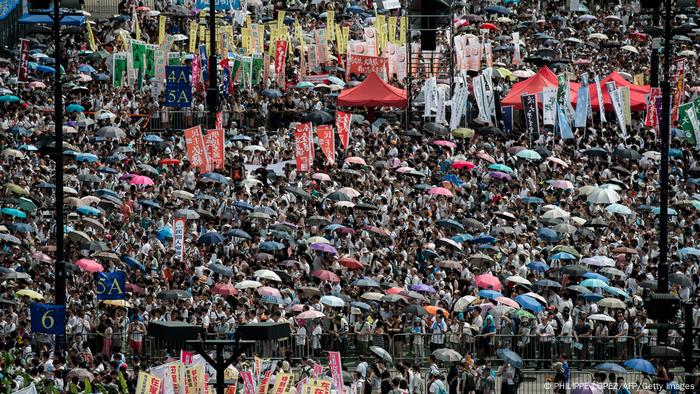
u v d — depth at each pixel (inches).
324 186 6279.5
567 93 7145.7
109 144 6825.8
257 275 5157.5
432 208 6023.6
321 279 5241.1
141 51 7549.2
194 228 5762.8
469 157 6737.2
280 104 7470.5
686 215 6013.8
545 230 5703.7
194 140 6250.0
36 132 7012.8
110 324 4928.6
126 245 5580.7
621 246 5585.6
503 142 7126.0
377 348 4630.9
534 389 4859.7
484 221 5999.0
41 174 6309.1
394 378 4434.1
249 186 6205.7
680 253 5551.2
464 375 4672.7
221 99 7509.8
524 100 6963.6
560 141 7091.5
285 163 6496.1
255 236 5595.5
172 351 4911.4
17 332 4798.2
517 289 5187.0
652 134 7042.3
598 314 5064.0
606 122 7357.3
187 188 6338.6
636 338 4995.1
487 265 5369.1
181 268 5344.5
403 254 5497.1
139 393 3727.9
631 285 5388.8
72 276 5315.0
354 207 5915.4
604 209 6043.3
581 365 5024.6
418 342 5000.0
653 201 6195.9
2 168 6378.0
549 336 5000.0
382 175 6417.3
